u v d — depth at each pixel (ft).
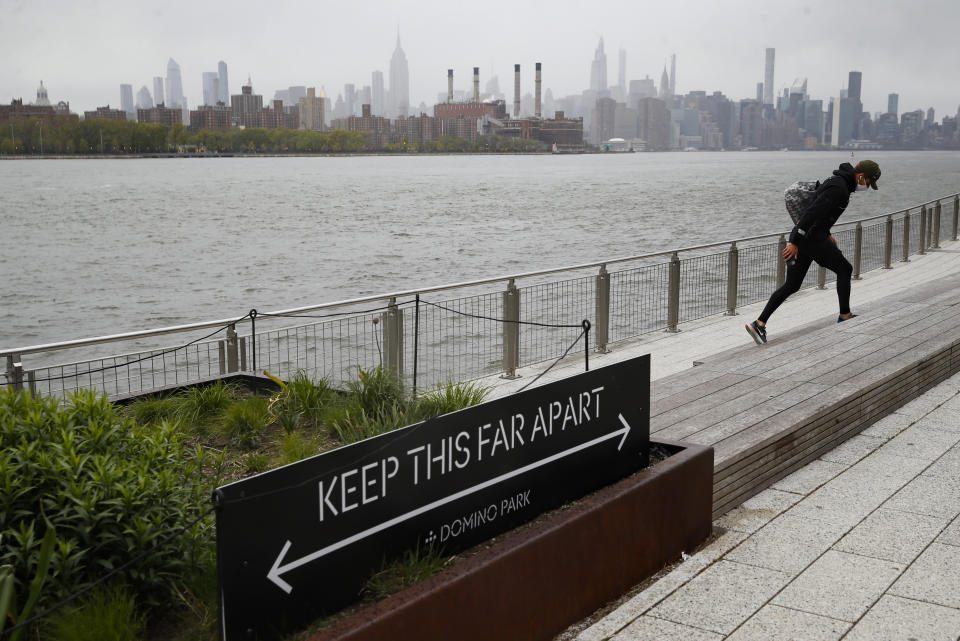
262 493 9.13
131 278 99.25
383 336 28.09
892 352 24.76
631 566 13.89
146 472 11.58
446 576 10.61
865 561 14.85
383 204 232.94
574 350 36.17
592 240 132.46
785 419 18.85
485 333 43.42
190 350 51.44
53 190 328.90
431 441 11.21
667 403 20.06
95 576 10.29
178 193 303.07
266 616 9.27
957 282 38.14
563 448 13.41
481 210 204.33
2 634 8.44
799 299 46.09
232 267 107.34
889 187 318.24
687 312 42.52
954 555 15.01
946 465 19.22
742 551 15.34
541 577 11.99
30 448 10.86
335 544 10.02
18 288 92.32
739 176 455.63
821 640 12.42
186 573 10.90
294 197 273.13
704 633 12.64
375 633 9.55
